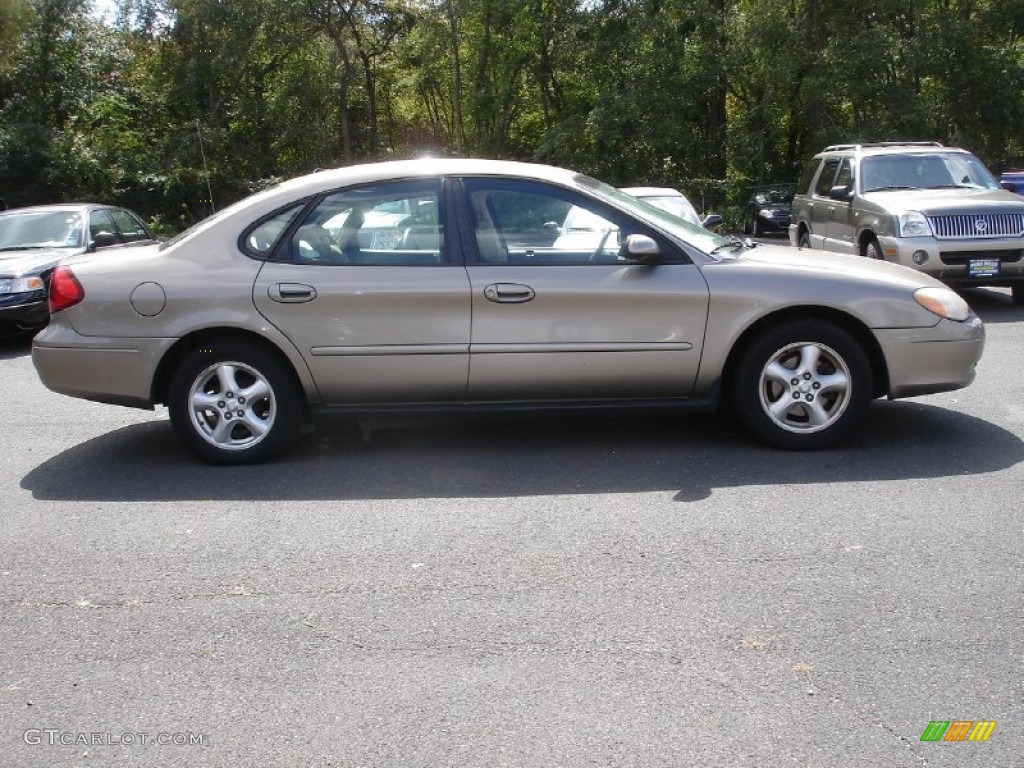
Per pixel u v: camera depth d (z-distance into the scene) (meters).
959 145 28.05
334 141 38.22
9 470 6.20
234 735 3.24
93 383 6.03
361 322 5.84
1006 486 5.35
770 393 6.01
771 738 3.14
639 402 6.02
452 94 40.53
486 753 3.10
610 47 31.23
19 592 4.35
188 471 6.05
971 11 28.92
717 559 4.49
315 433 6.80
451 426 6.90
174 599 4.24
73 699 3.49
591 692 3.43
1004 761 3.02
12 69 32.03
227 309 5.85
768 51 29.48
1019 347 9.32
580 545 4.70
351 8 36.31
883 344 5.92
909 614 3.93
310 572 4.47
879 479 5.52
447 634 3.86
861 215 12.17
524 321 5.84
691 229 6.27
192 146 33.66
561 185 6.00
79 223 12.31
